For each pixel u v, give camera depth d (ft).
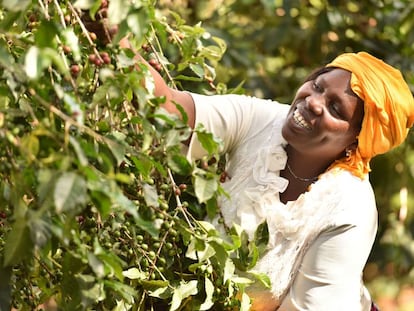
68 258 8.43
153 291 9.52
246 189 10.23
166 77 11.09
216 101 10.38
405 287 20.95
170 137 8.66
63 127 8.57
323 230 10.01
